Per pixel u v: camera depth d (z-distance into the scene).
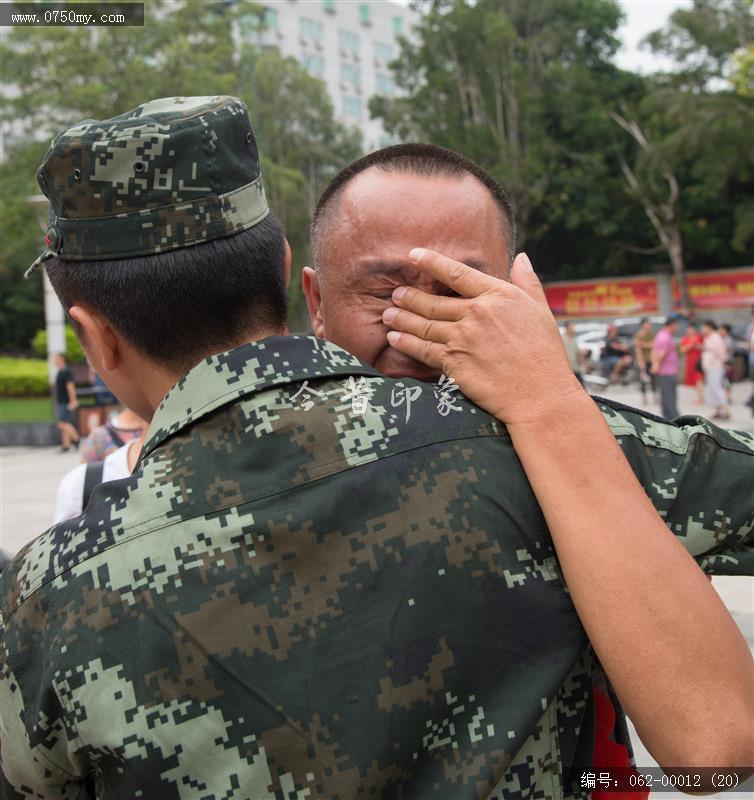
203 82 20.75
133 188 0.97
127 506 0.92
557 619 0.93
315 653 0.86
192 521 0.90
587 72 31.69
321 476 0.92
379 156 1.21
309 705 0.85
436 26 32.12
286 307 1.08
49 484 10.41
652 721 0.87
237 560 0.88
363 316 1.15
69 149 0.96
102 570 0.89
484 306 1.03
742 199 29.98
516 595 0.92
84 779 0.96
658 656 0.87
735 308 25.16
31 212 20.67
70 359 22.56
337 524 0.90
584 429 0.97
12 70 19.70
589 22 33.41
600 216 30.36
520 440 0.97
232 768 0.84
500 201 1.24
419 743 0.87
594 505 0.92
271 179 30.02
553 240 33.31
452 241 1.14
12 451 14.92
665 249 30.73
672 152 25.78
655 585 0.89
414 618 0.89
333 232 1.19
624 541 0.90
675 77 27.97
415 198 1.15
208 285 0.99
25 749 0.90
